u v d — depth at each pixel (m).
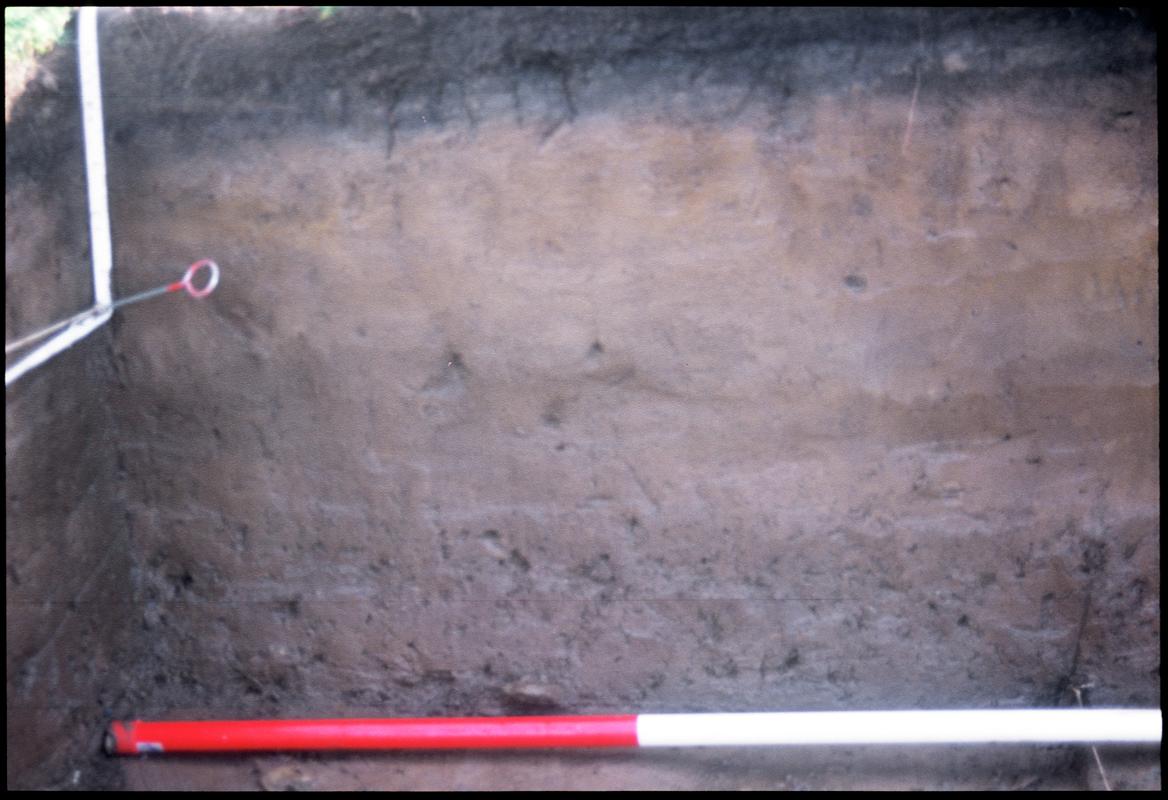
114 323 2.56
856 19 2.40
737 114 2.40
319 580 2.66
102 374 2.58
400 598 2.66
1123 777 2.51
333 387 2.56
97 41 2.45
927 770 2.58
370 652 2.68
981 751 2.57
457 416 2.57
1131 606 2.58
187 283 2.48
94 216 2.44
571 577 2.64
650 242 2.46
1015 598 2.59
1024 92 2.38
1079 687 2.61
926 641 2.61
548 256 2.48
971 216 2.42
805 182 2.42
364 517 2.62
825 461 2.55
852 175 2.41
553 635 2.66
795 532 2.59
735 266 2.46
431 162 2.45
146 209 2.49
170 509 2.65
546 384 2.54
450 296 2.50
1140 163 2.40
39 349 2.29
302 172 2.46
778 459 2.55
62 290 2.40
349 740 2.54
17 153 2.29
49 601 2.40
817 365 2.50
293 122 2.45
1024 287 2.45
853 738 2.44
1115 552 2.56
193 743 2.54
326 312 2.52
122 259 2.52
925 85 2.38
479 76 2.42
